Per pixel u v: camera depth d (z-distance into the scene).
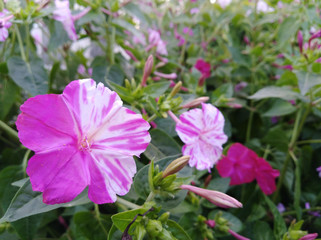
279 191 0.11
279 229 0.08
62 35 0.10
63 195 0.05
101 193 0.05
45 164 0.05
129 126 0.05
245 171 0.09
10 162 0.10
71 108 0.05
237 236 0.08
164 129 0.09
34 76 0.09
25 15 0.08
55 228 0.10
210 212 0.09
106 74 0.10
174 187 0.06
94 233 0.08
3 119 0.10
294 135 0.11
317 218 0.11
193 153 0.07
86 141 0.05
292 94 0.10
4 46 0.10
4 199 0.08
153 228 0.06
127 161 0.05
